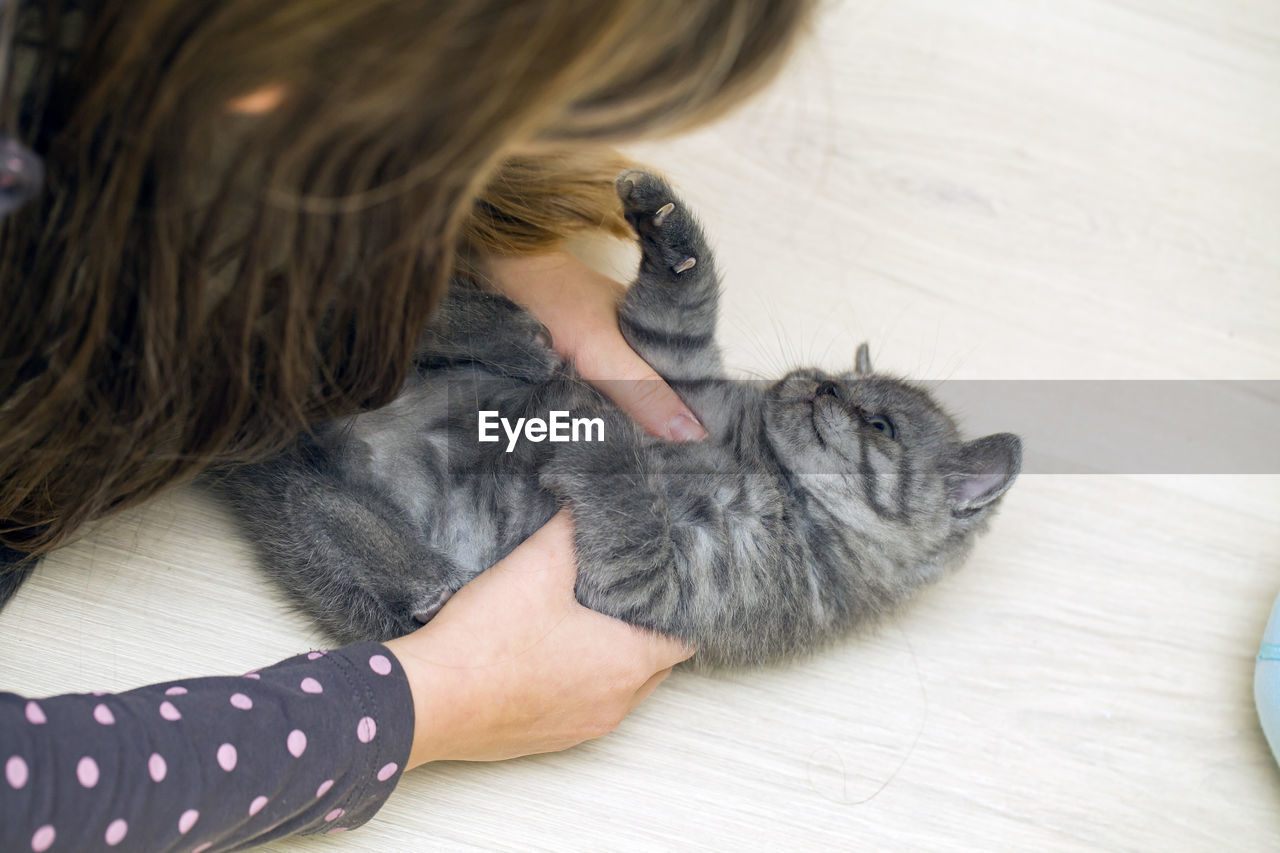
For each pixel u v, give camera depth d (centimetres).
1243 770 75
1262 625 78
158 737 59
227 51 52
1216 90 90
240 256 60
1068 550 79
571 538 70
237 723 60
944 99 87
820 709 75
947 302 84
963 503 76
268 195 56
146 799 58
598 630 69
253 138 56
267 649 73
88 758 57
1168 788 75
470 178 57
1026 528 80
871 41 88
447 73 52
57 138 56
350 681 64
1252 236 87
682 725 74
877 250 84
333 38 50
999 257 85
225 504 74
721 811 73
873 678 76
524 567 70
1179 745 76
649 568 70
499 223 75
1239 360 84
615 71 54
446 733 66
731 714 75
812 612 74
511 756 70
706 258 75
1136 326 84
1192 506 81
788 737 74
